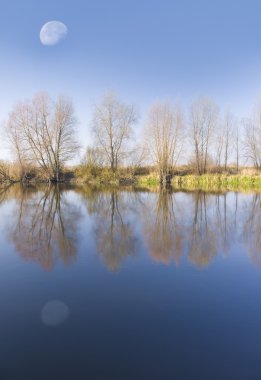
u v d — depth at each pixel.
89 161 36.22
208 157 39.72
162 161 32.75
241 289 6.05
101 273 6.85
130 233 10.42
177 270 7.07
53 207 16.20
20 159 34.84
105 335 4.46
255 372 3.74
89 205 16.95
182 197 20.64
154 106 32.72
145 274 6.80
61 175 36.22
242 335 4.48
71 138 35.16
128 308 5.26
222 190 25.59
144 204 17.34
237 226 11.59
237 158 41.66
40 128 34.47
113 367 3.81
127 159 36.53
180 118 33.38
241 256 8.07
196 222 12.30
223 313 5.11
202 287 6.14
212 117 37.03
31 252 8.32
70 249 8.62
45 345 4.23
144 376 3.66
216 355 4.04
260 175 31.64
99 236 10.02
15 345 4.23
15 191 24.86
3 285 6.22
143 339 4.38
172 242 9.35
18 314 5.07
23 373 3.70
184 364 3.87
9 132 34.62
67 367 3.81
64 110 34.62
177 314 5.08
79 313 5.10
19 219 12.83
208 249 8.64
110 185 31.64
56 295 5.76
